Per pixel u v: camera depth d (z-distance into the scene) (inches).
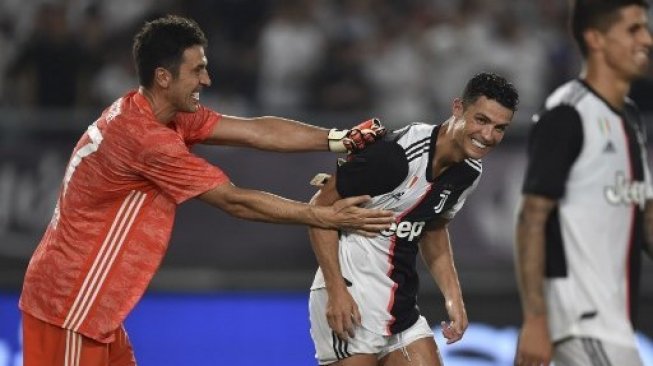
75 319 674.8
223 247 1253.7
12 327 1195.3
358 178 649.6
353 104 1475.1
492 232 1256.2
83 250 670.5
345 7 1541.6
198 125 707.4
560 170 701.9
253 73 1492.4
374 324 688.4
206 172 653.3
